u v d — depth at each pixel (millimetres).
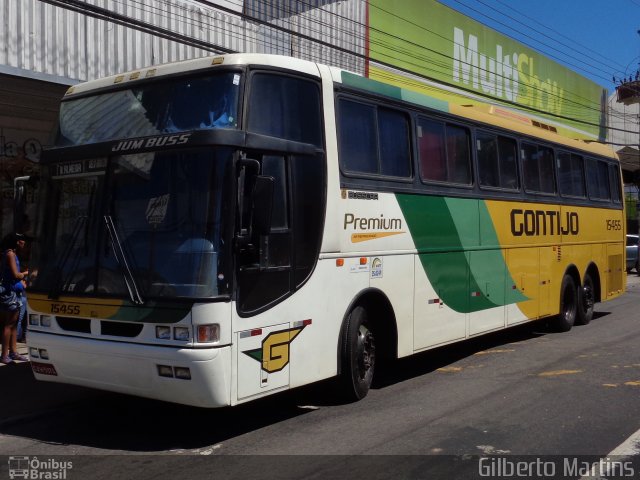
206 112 6047
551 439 6125
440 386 8234
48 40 10125
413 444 5969
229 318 5645
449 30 21484
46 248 6535
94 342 5988
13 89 10562
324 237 6770
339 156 7047
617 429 6430
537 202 11281
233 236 5719
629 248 26828
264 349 6004
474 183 9500
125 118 6496
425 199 8430
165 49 11891
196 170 5809
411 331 8125
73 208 6406
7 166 12438
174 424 6676
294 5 15836
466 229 9266
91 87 6898
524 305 10844
